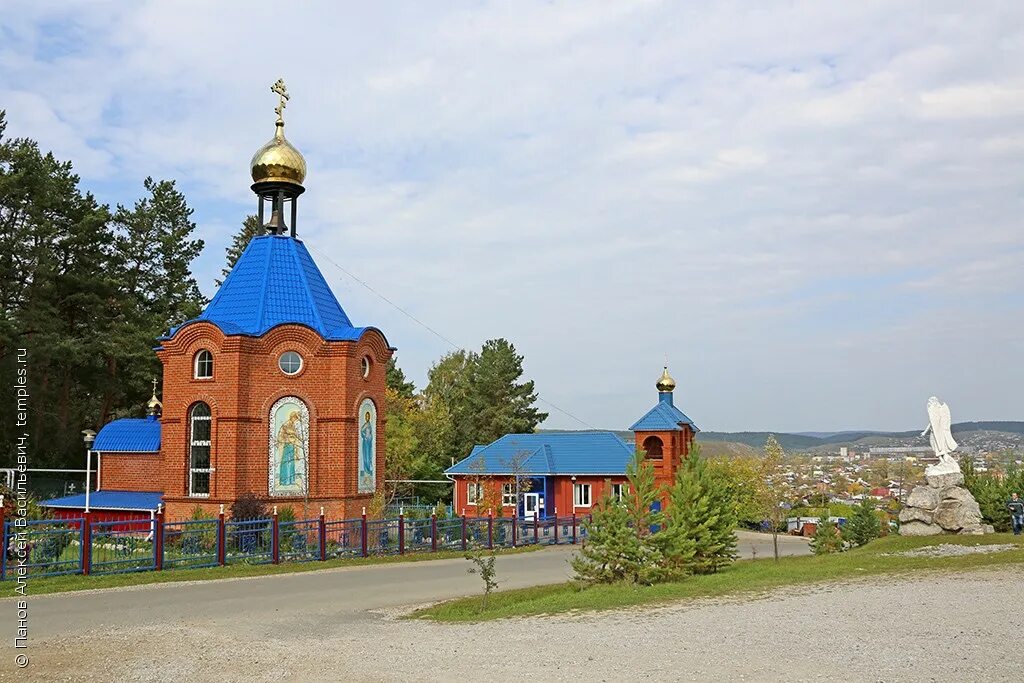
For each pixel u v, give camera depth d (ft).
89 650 48.32
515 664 41.75
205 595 72.43
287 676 41.29
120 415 207.21
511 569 98.17
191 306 207.10
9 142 172.45
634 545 72.49
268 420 115.85
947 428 102.32
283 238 130.41
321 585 80.02
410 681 39.34
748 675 37.81
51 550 80.33
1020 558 76.28
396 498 196.65
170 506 115.34
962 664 38.81
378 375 128.57
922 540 94.48
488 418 272.10
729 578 71.20
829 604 56.24
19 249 169.78
